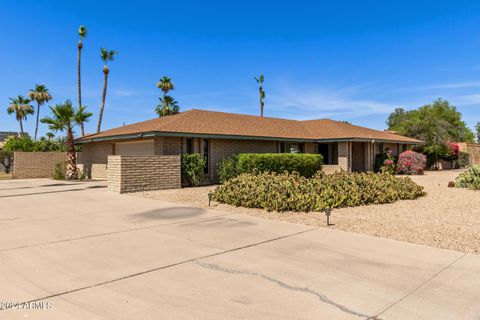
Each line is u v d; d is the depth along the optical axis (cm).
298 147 2325
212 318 329
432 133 3077
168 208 952
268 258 508
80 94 3728
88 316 332
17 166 2234
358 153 2531
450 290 392
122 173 1326
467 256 516
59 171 2189
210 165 1781
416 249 554
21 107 5097
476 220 792
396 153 2772
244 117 2322
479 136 5572
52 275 438
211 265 477
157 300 367
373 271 453
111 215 852
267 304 358
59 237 629
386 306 353
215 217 823
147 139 1734
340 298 372
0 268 462
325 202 934
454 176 2267
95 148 2211
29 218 814
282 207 895
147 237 631
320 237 632
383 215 852
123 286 404
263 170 1681
